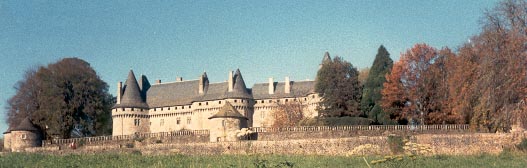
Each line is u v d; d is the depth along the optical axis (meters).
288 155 60.22
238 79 121.88
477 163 46.78
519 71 62.72
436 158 51.16
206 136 91.56
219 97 119.88
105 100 111.44
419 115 85.62
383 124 87.75
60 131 100.94
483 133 62.78
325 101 95.25
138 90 127.56
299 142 69.19
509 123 62.84
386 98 87.38
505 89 62.59
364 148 65.00
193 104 122.62
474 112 67.62
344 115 93.94
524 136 60.84
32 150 85.69
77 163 48.59
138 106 124.81
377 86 92.50
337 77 95.00
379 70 94.25
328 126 82.31
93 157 52.66
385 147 65.94
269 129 84.62
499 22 65.69
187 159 50.69
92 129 106.00
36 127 98.75
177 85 129.38
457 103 73.19
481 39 66.50
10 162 49.31
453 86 73.94
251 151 70.56
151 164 47.88
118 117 122.81
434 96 85.00
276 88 123.06
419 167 43.72
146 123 125.88
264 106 121.50
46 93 101.38
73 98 103.62
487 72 64.06
